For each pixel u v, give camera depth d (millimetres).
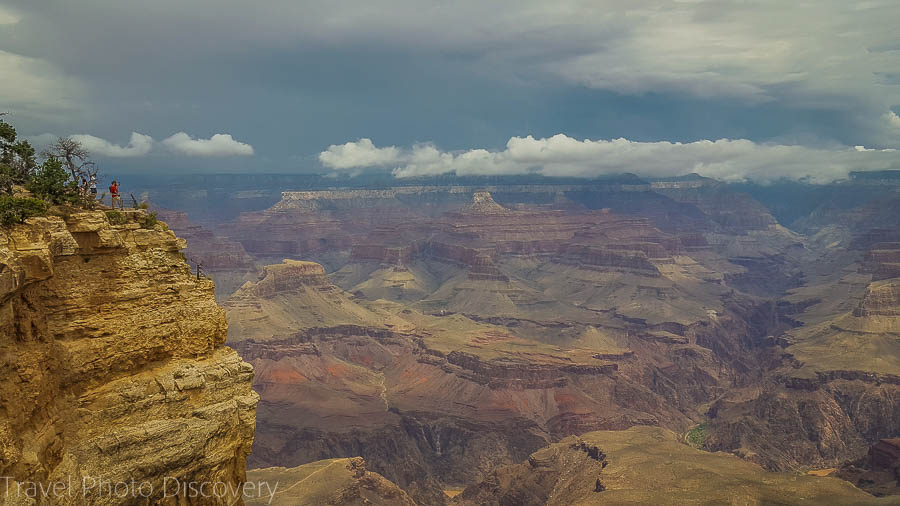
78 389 34531
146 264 38656
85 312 35406
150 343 37500
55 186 39031
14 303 31281
